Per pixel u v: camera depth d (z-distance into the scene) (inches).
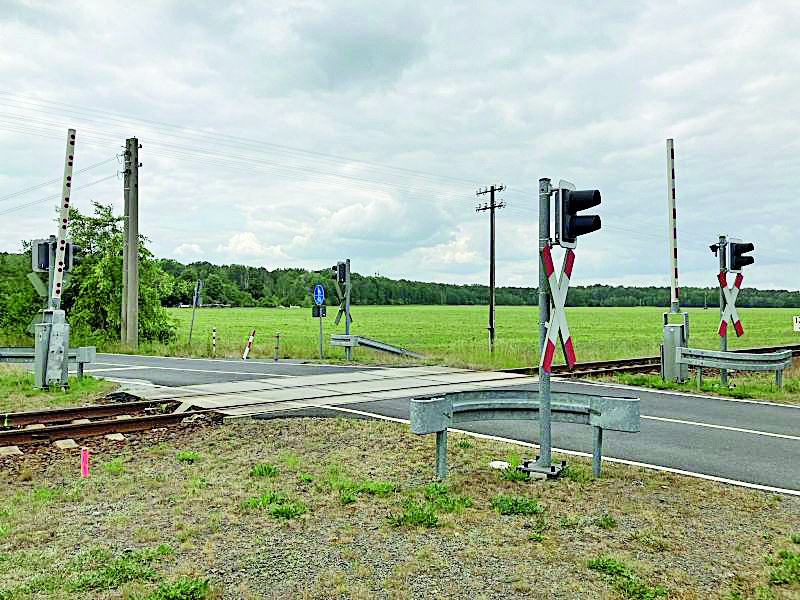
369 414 451.5
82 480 280.5
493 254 1172.5
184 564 188.5
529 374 722.8
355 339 900.0
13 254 1167.6
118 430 388.5
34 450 340.8
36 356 557.6
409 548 200.8
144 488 267.0
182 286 1264.8
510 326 2332.7
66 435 370.6
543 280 283.6
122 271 1115.9
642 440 371.6
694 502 250.4
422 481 277.0
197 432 385.1
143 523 224.2
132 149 1056.2
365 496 255.3
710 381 646.5
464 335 1779.0
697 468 306.5
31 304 1138.0
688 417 451.5
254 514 233.0
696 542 207.3
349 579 178.9
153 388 577.6
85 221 1179.3
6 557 193.8
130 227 1059.3
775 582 176.9
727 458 327.9
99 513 235.5
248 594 169.6
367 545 203.5
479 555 195.3
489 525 221.6
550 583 176.4
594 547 202.1
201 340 1411.2
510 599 167.3
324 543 205.2
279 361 884.0
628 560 191.3
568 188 275.4
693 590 172.4
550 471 281.1
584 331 2062.0
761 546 204.2
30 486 275.7
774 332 1955.0
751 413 469.4
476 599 167.3
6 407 477.1
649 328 2239.2
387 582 176.7
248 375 697.0
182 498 251.9
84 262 1167.6
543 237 279.4
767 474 296.2
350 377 678.5
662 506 244.4
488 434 386.3
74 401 505.4
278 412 454.0
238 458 319.0
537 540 207.8
